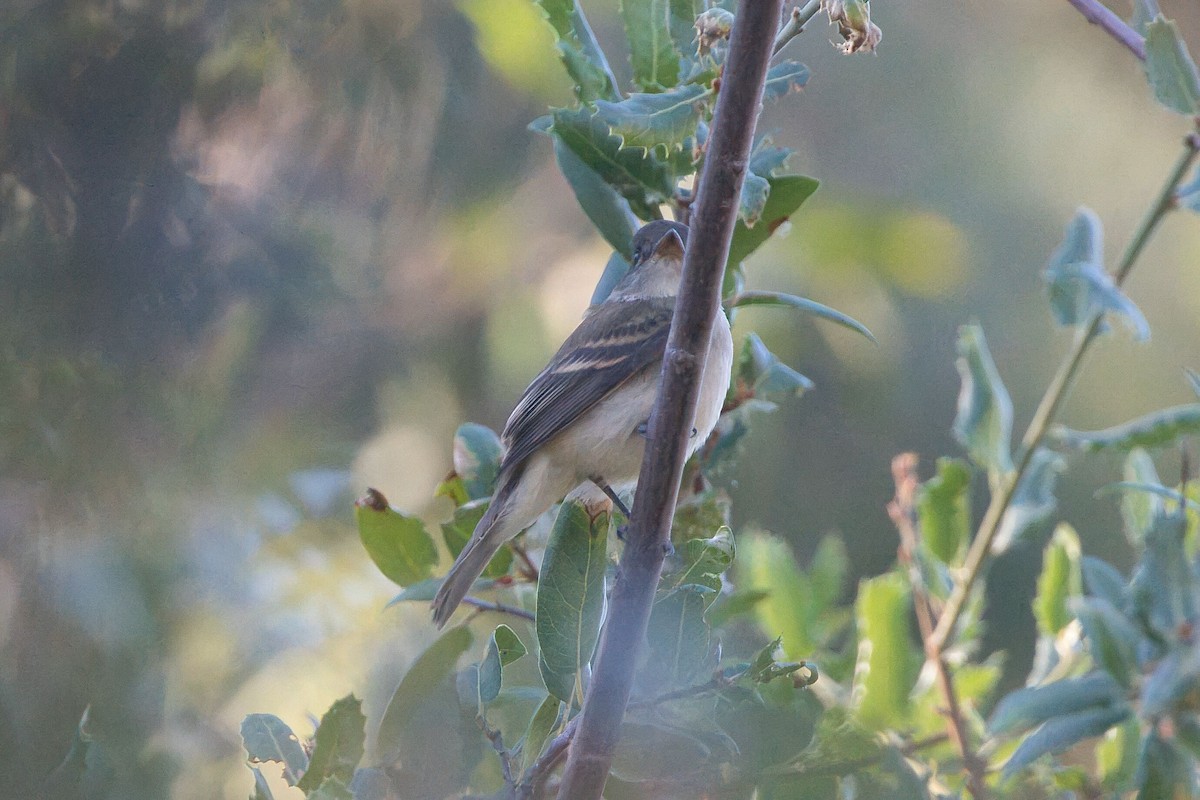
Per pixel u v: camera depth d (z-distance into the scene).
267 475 10.36
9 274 8.48
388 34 10.12
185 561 9.23
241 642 9.70
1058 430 7.86
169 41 8.87
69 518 8.70
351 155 10.00
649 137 6.48
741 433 8.09
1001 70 14.75
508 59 11.70
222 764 9.22
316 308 9.95
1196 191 7.63
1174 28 7.14
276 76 9.35
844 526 13.07
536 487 8.26
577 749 5.55
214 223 9.12
